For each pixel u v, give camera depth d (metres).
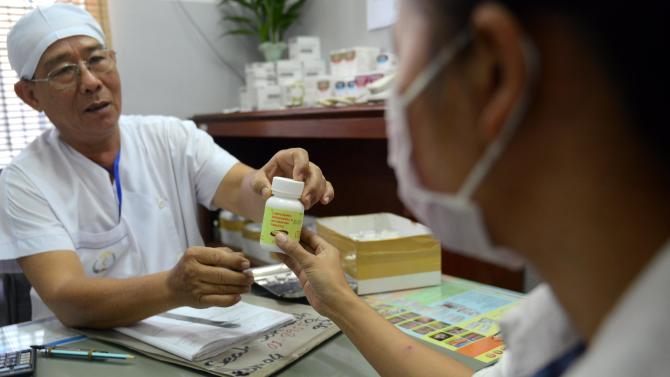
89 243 1.27
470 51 0.28
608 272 0.29
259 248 1.81
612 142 0.26
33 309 1.26
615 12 0.25
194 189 1.48
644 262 0.28
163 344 0.84
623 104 0.26
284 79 2.32
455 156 0.31
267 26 2.56
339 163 2.28
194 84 2.72
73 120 1.22
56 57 1.17
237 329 0.88
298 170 0.99
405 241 1.10
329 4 2.48
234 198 1.38
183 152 1.45
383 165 2.05
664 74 0.25
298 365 0.78
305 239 0.82
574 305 0.32
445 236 0.38
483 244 0.35
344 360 0.79
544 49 0.26
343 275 0.75
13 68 1.26
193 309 0.99
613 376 0.26
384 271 1.09
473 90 0.29
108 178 1.30
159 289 0.90
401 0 0.34
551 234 0.30
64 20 1.19
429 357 0.65
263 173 1.11
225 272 0.87
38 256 1.10
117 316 0.92
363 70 1.90
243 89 2.57
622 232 0.28
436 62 0.30
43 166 1.23
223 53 2.79
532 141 0.28
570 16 0.25
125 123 1.45
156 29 2.59
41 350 0.85
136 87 2.57
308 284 0.76
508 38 0.26
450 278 1.20
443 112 0.31
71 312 0.95
